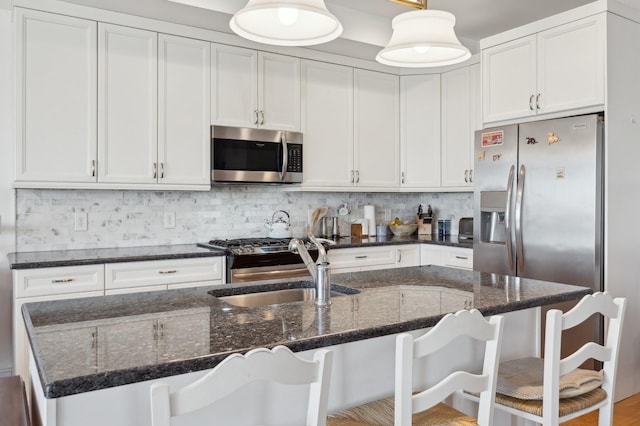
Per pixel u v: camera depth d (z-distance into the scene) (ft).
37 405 4.39
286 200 13.89
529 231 10.62
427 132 14.51
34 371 4.50
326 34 5.68
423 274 7.72
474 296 6.03
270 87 12.34
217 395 3.13
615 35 9.78
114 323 4.74
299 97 12.81
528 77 11.05
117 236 11.41
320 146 13.23
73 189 10.74
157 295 6.14
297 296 7.18
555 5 11.96
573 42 10.18
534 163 10.55
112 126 10.35
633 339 10.10
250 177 11.96
